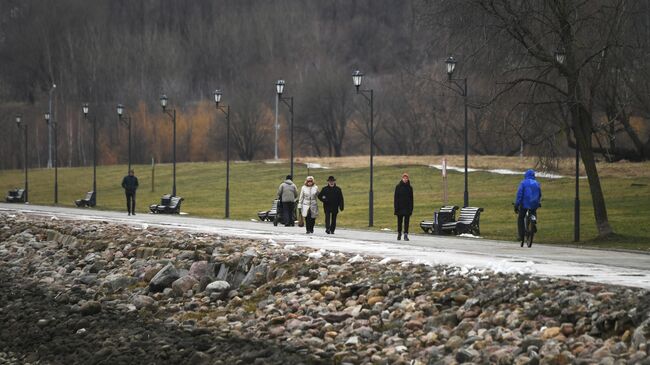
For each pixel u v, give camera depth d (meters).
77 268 93.62
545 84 115.38
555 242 112.12
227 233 110.31
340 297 60.03
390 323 52.03
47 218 149.88
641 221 139.75
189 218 169.12
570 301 46.72
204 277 73.69
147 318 66.75
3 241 122.94
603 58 114.06
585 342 41.84
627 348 40.09
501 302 49.97
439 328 48.88
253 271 71.88
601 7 113.31
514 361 41.34
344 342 50.72
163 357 54.44
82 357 57.34
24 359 58.66
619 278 55.53
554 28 113.44
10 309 75.44
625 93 131.12
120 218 158.25
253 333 56.44
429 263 64.75
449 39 125.75
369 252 80.31
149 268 81.12
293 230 123.38
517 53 117.56
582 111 116.38
